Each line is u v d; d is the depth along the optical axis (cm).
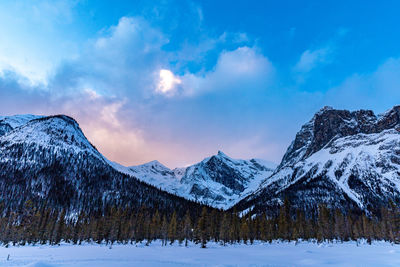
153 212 19350
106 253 6194
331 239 12175
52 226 10712
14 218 10506
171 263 4412
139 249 7919
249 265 4319
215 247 9619
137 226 11950
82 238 11725
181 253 6600
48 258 4859
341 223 12656
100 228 11138
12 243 9850
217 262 4662
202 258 5347
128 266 3903
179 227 12112
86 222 12838
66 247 8619
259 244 11819
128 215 14862
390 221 10788
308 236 13775
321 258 5469
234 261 4856
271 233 13412
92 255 5600
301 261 4962
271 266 4250
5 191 16700
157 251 7244
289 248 8975
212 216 13188
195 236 11638
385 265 4356
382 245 9962
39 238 10556
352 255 6119
